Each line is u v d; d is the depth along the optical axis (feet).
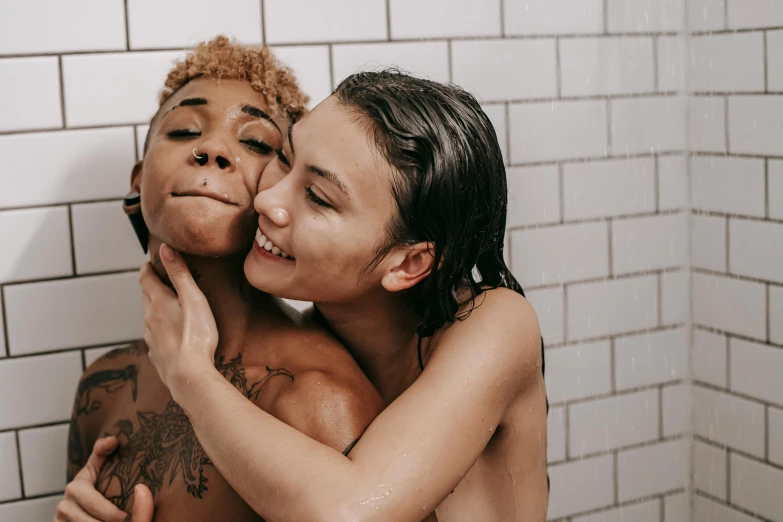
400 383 3.40
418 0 5.07
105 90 4.48
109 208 4.55
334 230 2.97
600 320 5.84
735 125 5.68
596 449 5.94
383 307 3.30
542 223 5.57
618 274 5.87
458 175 3.05
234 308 3.33
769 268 5.53
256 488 2.72
